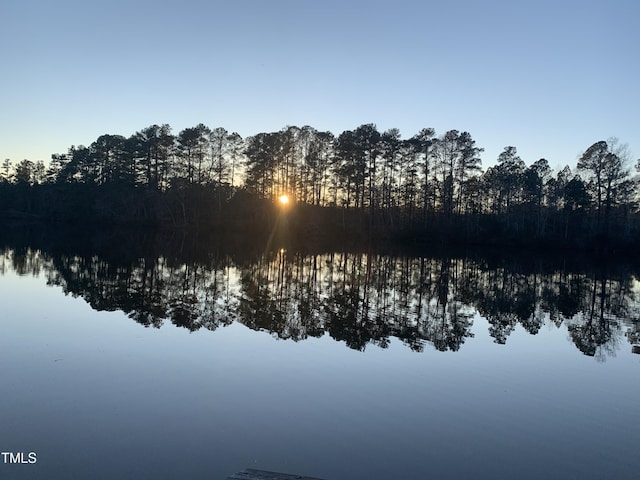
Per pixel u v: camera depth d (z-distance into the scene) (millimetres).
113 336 11875
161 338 11875
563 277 32062
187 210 65875
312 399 8500
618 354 12758
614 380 10547
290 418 7664
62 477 5773
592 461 6809
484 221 64000
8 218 75000
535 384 10039
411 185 64500
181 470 6000
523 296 22609
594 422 8203
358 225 64125
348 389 9086
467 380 10023
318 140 65188
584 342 13953
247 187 65375
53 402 7938
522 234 60531
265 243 48438
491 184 69375
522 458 6789
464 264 37844
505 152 67812
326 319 14883
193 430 7113
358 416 7883
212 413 7730
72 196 70688
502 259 44938
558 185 68938
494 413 8359
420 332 14016
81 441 6680
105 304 15492
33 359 10008
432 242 60719
